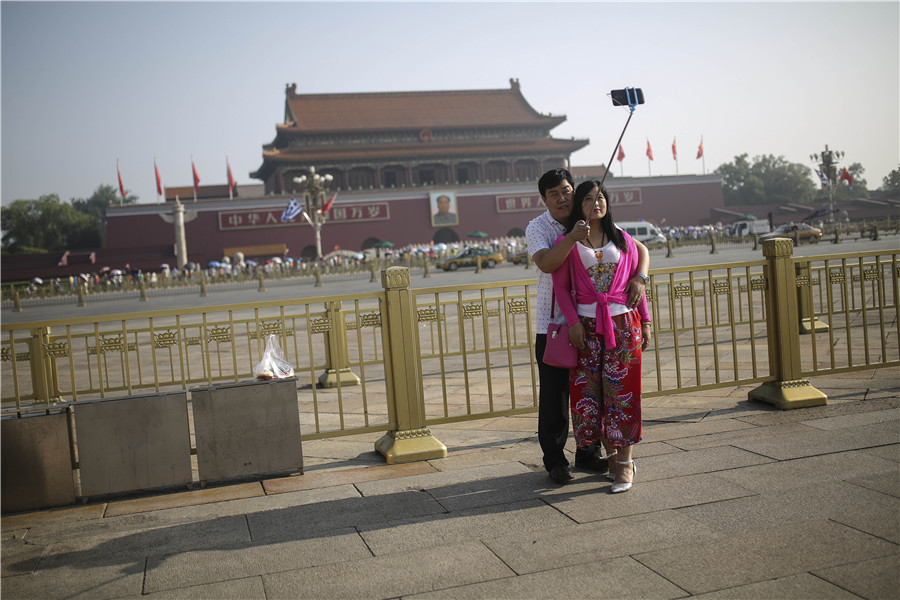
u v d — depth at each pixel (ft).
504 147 220.23
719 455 13.74
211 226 186.80
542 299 13.28
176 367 33.47
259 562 10.09
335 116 218.79
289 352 36.60
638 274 12.73
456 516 11.49
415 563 9.76
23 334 58.80
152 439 13.60
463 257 135.23
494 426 18.26
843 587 8.36
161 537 11.29
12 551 11.00
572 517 11.12
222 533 11.34
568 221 12.90
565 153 228.43
